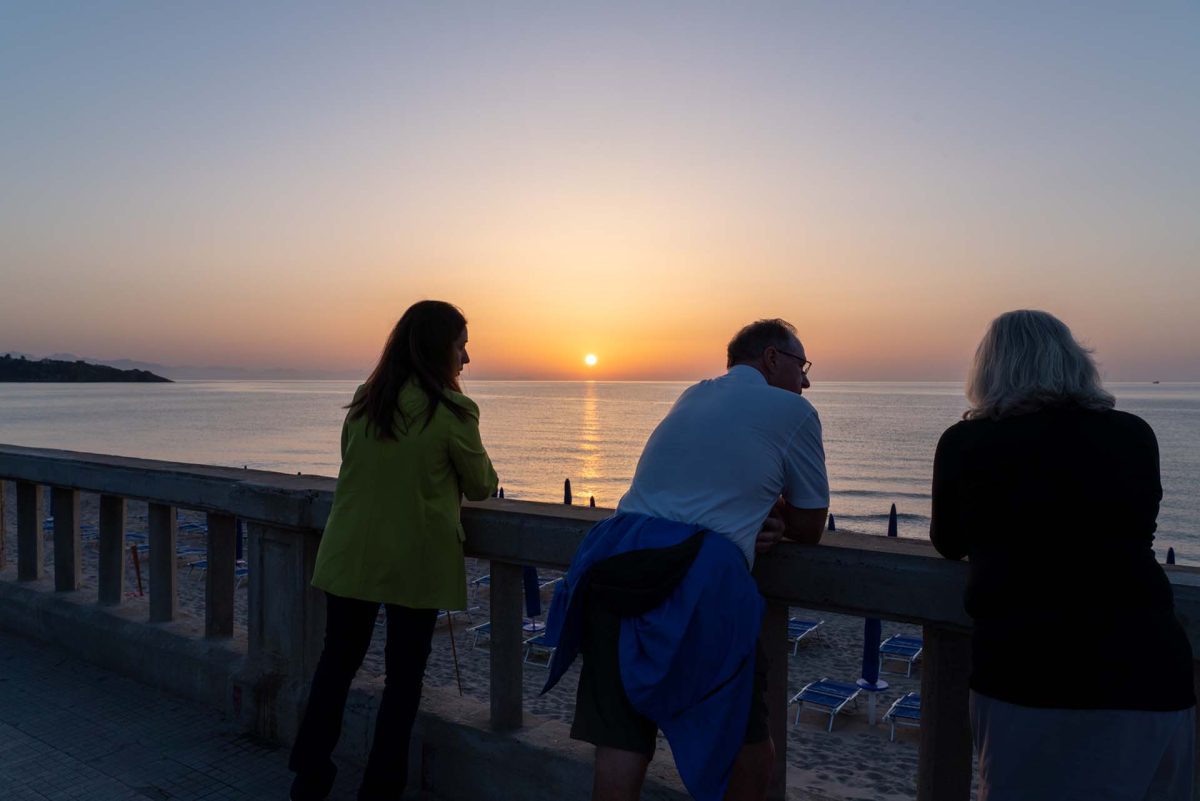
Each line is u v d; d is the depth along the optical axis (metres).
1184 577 1.99
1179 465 82.38
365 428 2.96
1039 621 1.73
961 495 1.89
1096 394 1.85
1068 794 1.71
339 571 2.93
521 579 3.12
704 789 1.90
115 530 4.80
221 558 4.25
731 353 2.53
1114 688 1.67
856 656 12.20
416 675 3.02
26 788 3.24
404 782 3.03
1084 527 1.73
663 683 1.94
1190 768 1.75
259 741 3.66
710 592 1.98
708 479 2.13
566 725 3.13
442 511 2.95
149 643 4.32
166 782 3.29
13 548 13.76
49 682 4.35
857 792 7.86
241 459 80.06
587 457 88.31
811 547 2.40
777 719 2.55
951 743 2.28
